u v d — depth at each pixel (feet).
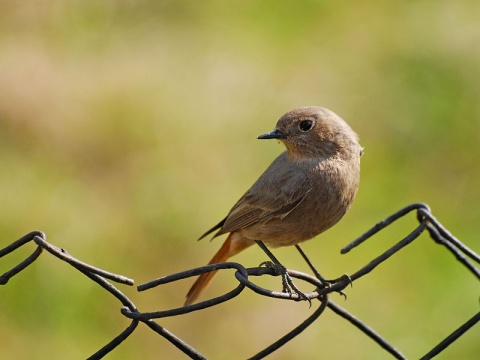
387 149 43.91
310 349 36.27
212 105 46.68
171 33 51.85
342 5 52.29
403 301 37.58
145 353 35.76
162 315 18.26
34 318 35.55
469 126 44.60
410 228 40.29
